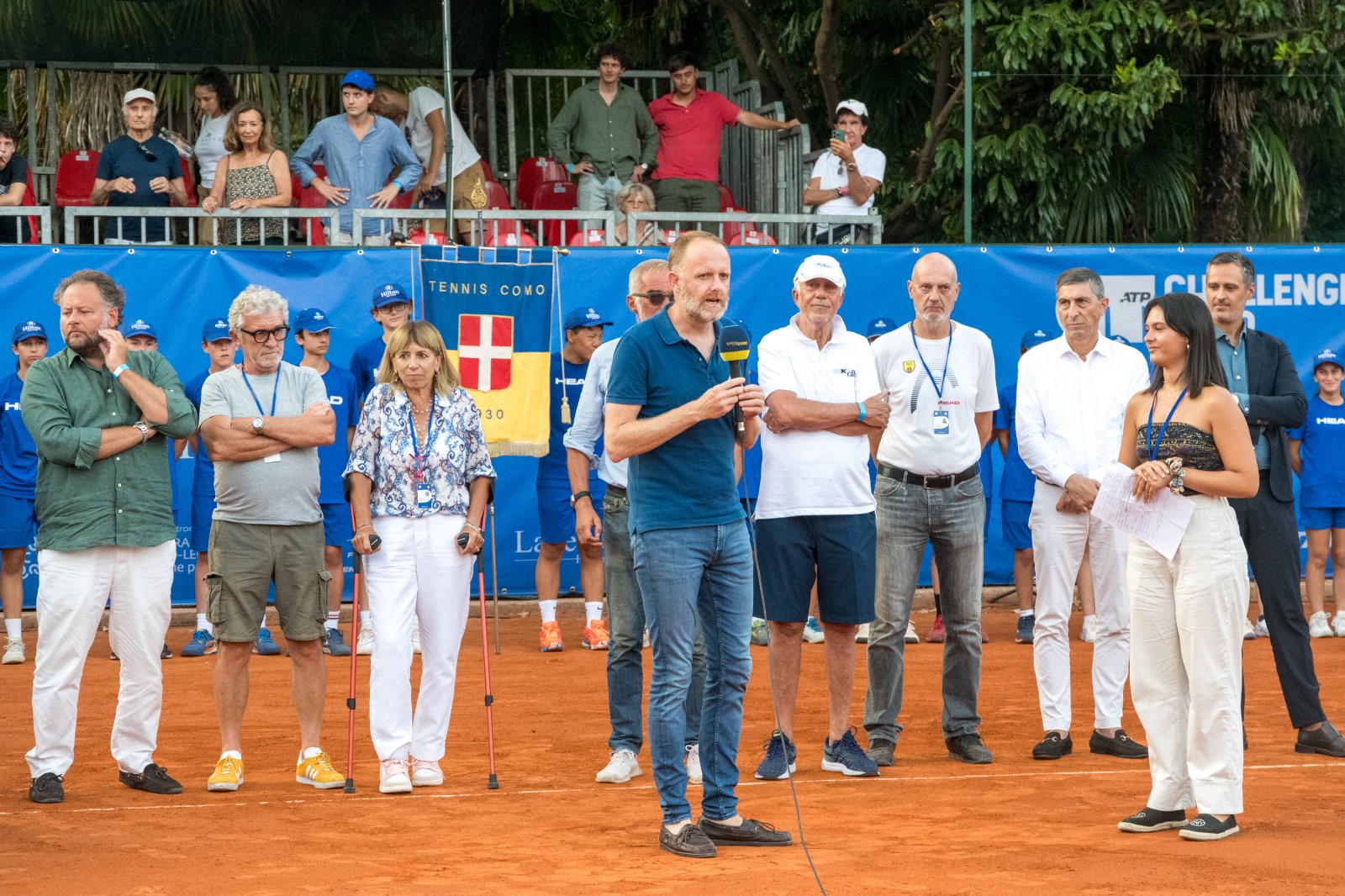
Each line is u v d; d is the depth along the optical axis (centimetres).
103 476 651
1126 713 867
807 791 664
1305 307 1311
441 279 1122
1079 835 575
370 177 1395
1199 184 1752
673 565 544
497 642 1105
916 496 721
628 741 697
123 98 1631
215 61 1605
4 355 1161
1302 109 1778
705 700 568
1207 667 569
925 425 721
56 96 1623
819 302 688
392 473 671
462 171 1489
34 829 599
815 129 1886
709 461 549
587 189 1491
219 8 1541
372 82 1398
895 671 725
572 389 1095
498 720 846
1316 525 1169
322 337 1073
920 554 729
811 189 1468
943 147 1636
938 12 1725
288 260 1206
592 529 710
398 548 671
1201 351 582
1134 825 579
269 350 691
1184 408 581
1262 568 738
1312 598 1177
